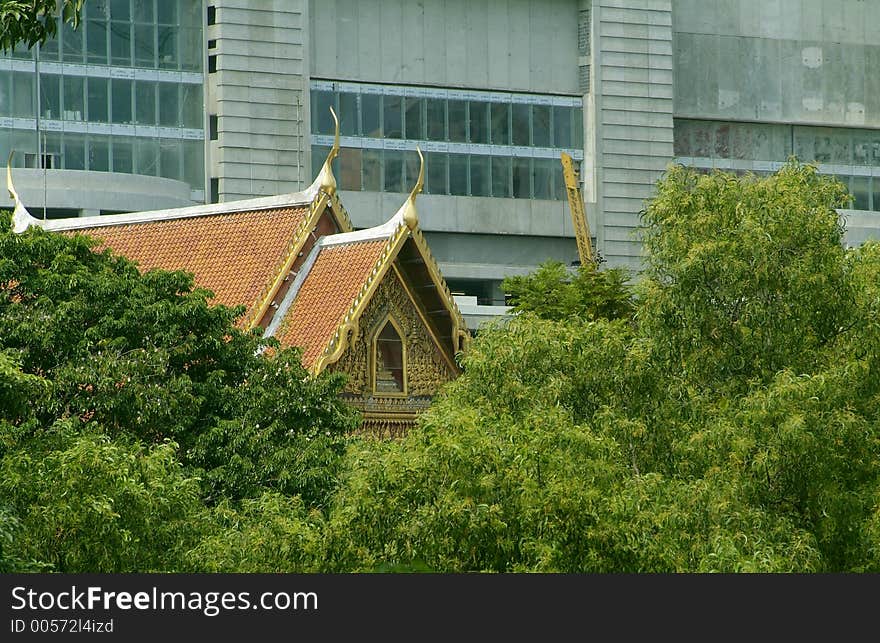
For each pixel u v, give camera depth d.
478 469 125.56
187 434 179.12
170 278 187.88
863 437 152.75
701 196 168.38
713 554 131.00
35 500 137.62
